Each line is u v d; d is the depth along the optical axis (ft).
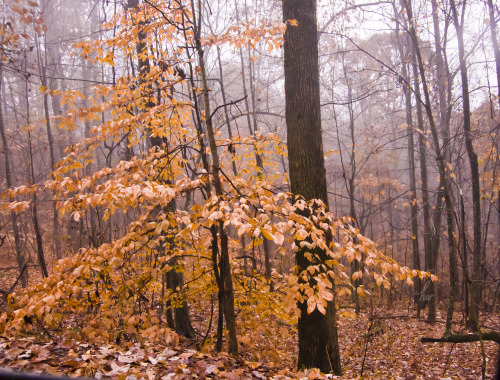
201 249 17.28
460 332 29.73
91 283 14.40
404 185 73.92
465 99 36.01
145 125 17.98
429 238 47.24
